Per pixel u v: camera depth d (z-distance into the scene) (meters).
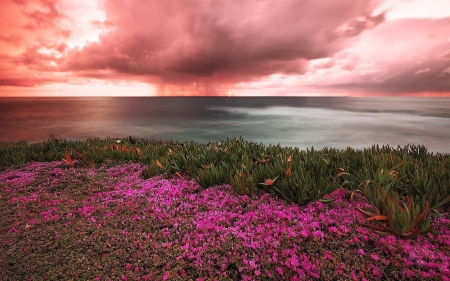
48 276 3.39
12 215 5.08
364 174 5.67
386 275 3.13
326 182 5.24
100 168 8.50
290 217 4.46
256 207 5.08
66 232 4.41
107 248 3.94
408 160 6.49
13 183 7.06
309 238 3.92
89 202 5.71
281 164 6.31
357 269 3.25
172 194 5.95
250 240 3.97
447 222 4.14
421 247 3.53
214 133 31.28
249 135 29.56
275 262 3.46
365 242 3.73
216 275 3.36
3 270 3.49
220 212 4.93
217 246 3.84
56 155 9.93
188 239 4.04
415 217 3.58
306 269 3.26
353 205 4.91
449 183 4.77
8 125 38.50
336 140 25.81
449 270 3.03
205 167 6.76
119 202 5.68
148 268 3.49
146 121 43.91
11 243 4.09
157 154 9.09
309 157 7.17
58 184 6.92
